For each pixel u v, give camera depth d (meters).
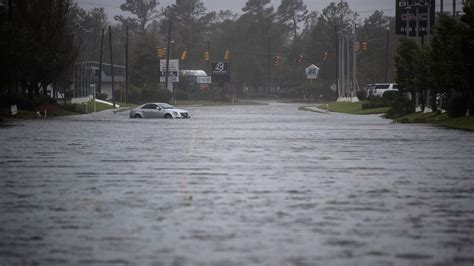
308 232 27.47
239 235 26.89
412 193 37.94
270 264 22.59
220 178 44.53
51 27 172.00
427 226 28.75
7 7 171.38
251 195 37.12
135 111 159.88
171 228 28.25
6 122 129.25
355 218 30.45
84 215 31.23
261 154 62.34
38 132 96.31
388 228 28.30
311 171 48.66
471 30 117.81
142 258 23.36
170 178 44.59
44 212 32.03
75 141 78.62
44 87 183.75
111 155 61.06
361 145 73.62
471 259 23.31
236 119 152.75
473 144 74.81
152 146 71.50
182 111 160.00
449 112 128.62
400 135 91.62
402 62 158.25
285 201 35.06
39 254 23.94
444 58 124.31
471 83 119.62
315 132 99.00
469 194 37.62
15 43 152.75
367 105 197.50
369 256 23.64
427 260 23.16
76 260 23.12
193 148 69.12
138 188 39.94
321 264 22.62
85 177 45.12
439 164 53.62
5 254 23.94
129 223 29.31
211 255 23.75
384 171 48.72
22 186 40.81
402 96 164.00
